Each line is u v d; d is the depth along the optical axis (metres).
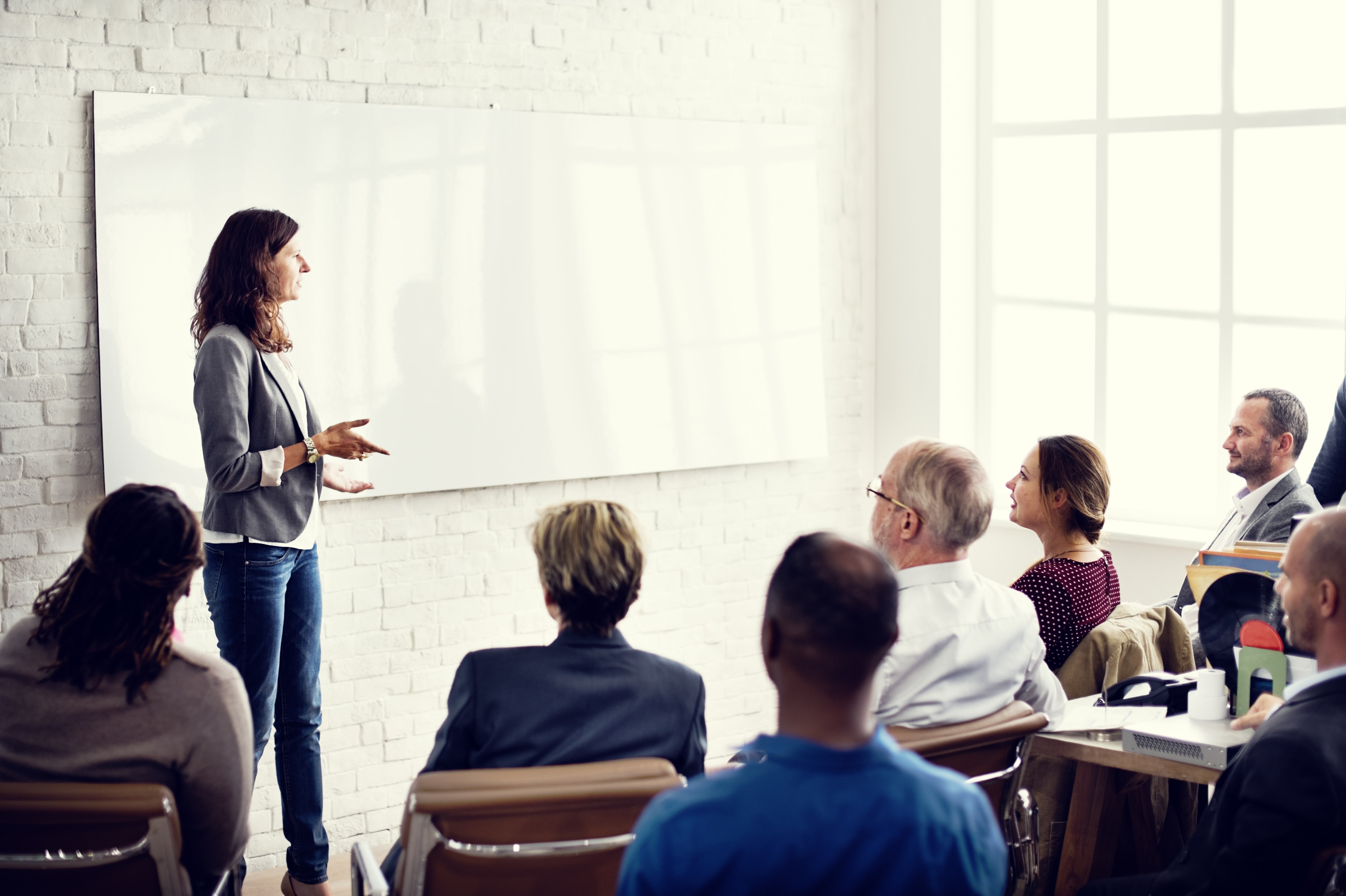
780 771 1.26
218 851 1.96
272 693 3.04
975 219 4.99
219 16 3.48
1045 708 2.38
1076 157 4.80
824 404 4.84
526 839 1.76
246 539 2.95
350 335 3.72
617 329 4.27
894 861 1.23
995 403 5.05
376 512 3.85
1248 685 2.30
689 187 4.42
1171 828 2.72
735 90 4.57
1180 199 4.59
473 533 4.04
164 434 3.44
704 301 4.49
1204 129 4.49
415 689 3.96
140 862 1.77
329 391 3.70
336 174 3.67
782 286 4.70
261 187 3.55
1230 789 1.83
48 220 3.28
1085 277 4.83
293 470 3.01
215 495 2.93
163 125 3.39
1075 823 2.44
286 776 3.22
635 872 1.24
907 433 5.03
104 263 3.33
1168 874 1.97
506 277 4.01
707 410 4.52
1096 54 4.71
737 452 4.61
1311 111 4.26
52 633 1.86
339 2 3.68
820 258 4.88
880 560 1.34
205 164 3.46
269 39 3.56
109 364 3.35
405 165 3.79
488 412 4.00
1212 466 4.59
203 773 1.89
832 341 4.96
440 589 3.98
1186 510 4.66
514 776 1.75
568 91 4.15
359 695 3.86
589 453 4.23
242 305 2.96
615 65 4.26
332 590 3.78
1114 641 2.58
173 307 3.43
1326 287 4.30
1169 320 4.65
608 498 4.36
